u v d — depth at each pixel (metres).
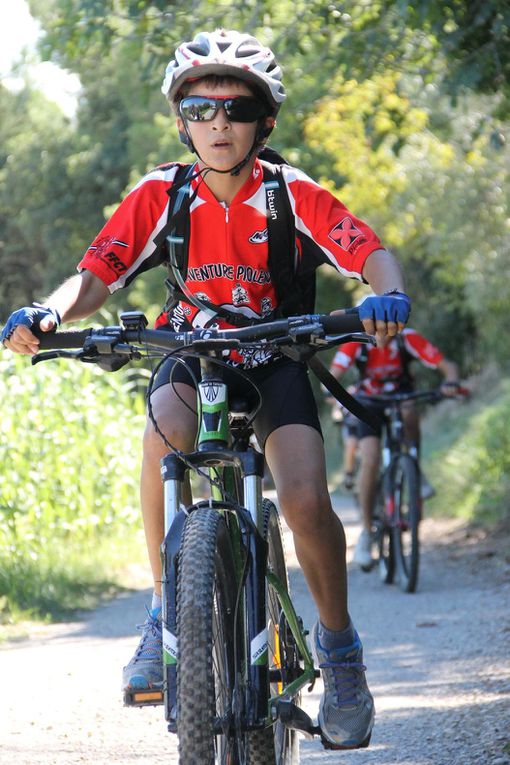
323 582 4.22
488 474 17.14
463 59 9.01
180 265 4.35
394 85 12.54
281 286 4.36
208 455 3.80
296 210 4.28
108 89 52.50
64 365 12.70
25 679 6.91
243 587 3.68
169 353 3.77
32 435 11.62
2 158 56.12
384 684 6.80
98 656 7.61
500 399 28.95
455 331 39.06
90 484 12.26
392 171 19.88
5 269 62.12
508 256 22.08
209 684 3.31
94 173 52.88
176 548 3.55
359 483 11.47
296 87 12.12
